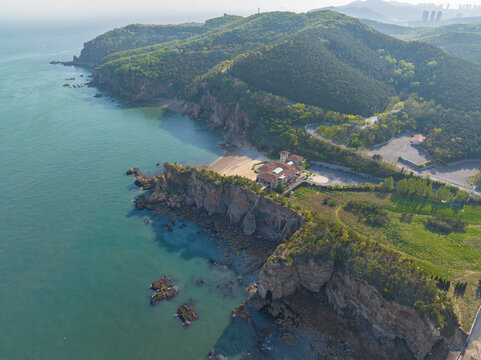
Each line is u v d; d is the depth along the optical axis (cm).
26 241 9212
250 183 10519
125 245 9288
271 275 7419
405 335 6419
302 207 10362
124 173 13225
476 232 9131
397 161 13450
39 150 14838
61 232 9662
